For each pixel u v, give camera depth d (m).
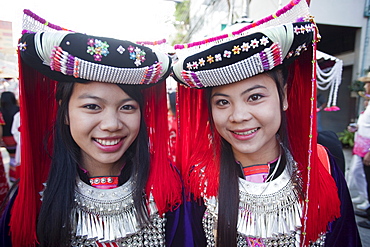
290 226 0.81
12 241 0.78
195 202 0.94
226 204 0.84
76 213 0.80
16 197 0.79
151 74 0.73
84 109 0.72
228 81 0.73
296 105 0.90
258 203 0.83
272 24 0.84
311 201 0.81
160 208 0.86
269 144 0.88
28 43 0.66
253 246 0.83
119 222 0.81
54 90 0.85
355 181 2.48
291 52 0.73
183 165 1.04
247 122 0.76
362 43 4.43
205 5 4.95
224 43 0.69
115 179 0.88
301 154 0.89
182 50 0.96
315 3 4.20
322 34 4.99
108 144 0.76
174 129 1.61
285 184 0.84
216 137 0.91
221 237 0.83
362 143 2.34
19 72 0.74
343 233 0.90
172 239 0.90
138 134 0.87
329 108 2.13
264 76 0.75
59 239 0.77
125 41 0.67
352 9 4.31
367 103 2.42
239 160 0.91
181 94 1.03
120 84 0.72
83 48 0.64
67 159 0.81
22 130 0.76
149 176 0.88
